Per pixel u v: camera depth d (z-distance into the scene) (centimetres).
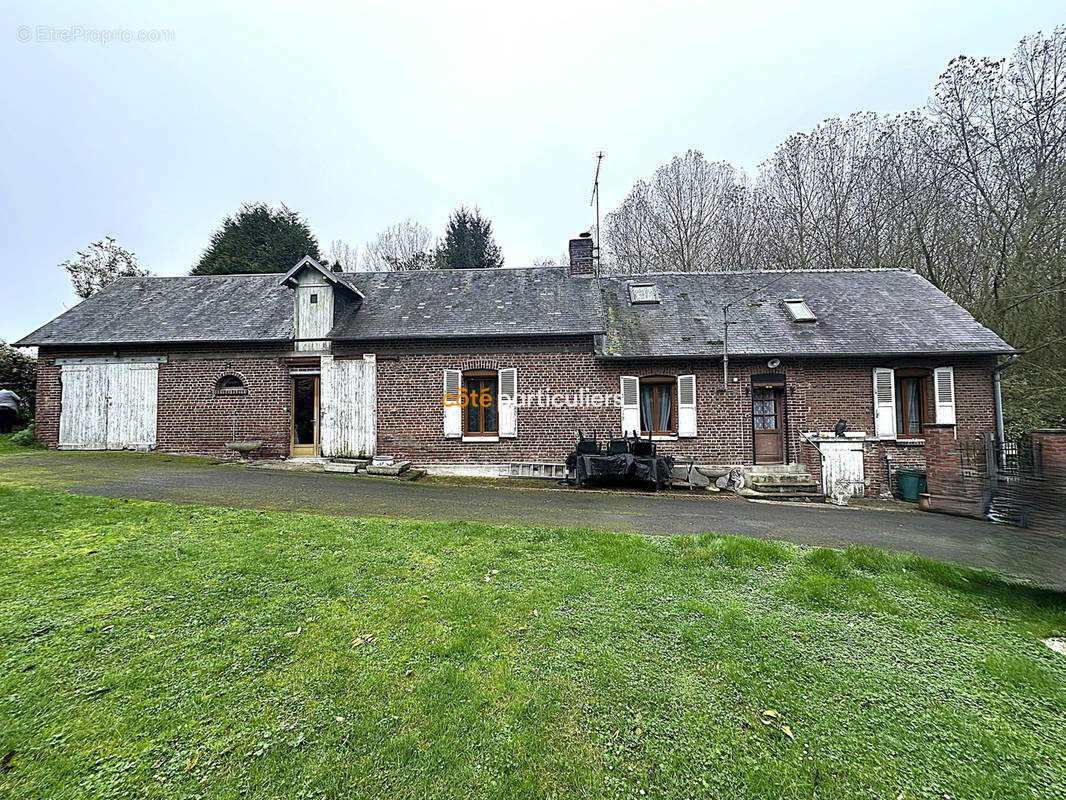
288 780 206
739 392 1088
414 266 3130
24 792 198
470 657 297
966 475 744
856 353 1042
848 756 225
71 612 336
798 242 2128
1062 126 1471
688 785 208
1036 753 228
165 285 1425
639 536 543
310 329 1154
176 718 241
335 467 1052
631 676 282
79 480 787
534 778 210
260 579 399
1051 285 1402
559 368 1118
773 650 312
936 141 1731
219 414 1166
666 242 2428
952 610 373
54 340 1166
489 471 1111
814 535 601
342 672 280
